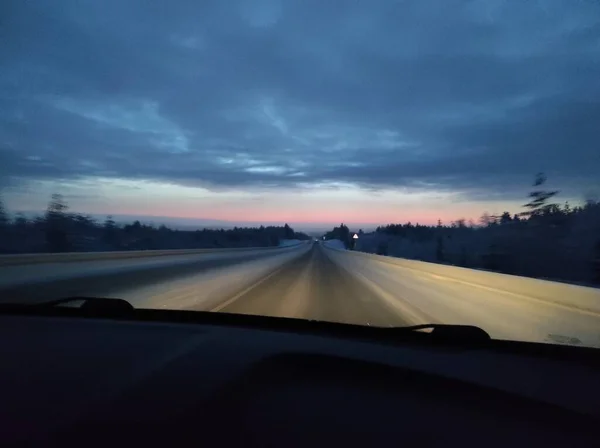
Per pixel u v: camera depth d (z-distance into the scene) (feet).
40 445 6.13
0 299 35.40
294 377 9.41
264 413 7.55
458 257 128.98
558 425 8.07
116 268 63.72
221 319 16.51
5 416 6.89
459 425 7.77
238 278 65.72
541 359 11.96
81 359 9.80
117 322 14.64
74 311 16.66
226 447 6.32
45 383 8.23
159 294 44.09
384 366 10.44
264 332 13.79
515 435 7.59
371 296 47.75
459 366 10.98
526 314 34.45
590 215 82.69
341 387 9.02
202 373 8.88
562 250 83.87
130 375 8.66
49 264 59.77
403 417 7.88
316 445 6.68
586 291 32.68
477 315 35.09
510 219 104.47
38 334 12.49
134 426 6.64
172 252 99.60
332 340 12.97
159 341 11.77
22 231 100.12
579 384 10.21
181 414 7.01
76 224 115.14
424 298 46.03
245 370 9.21
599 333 28.19
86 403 7.32
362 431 7.25
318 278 70.59
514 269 91.15
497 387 9.64
